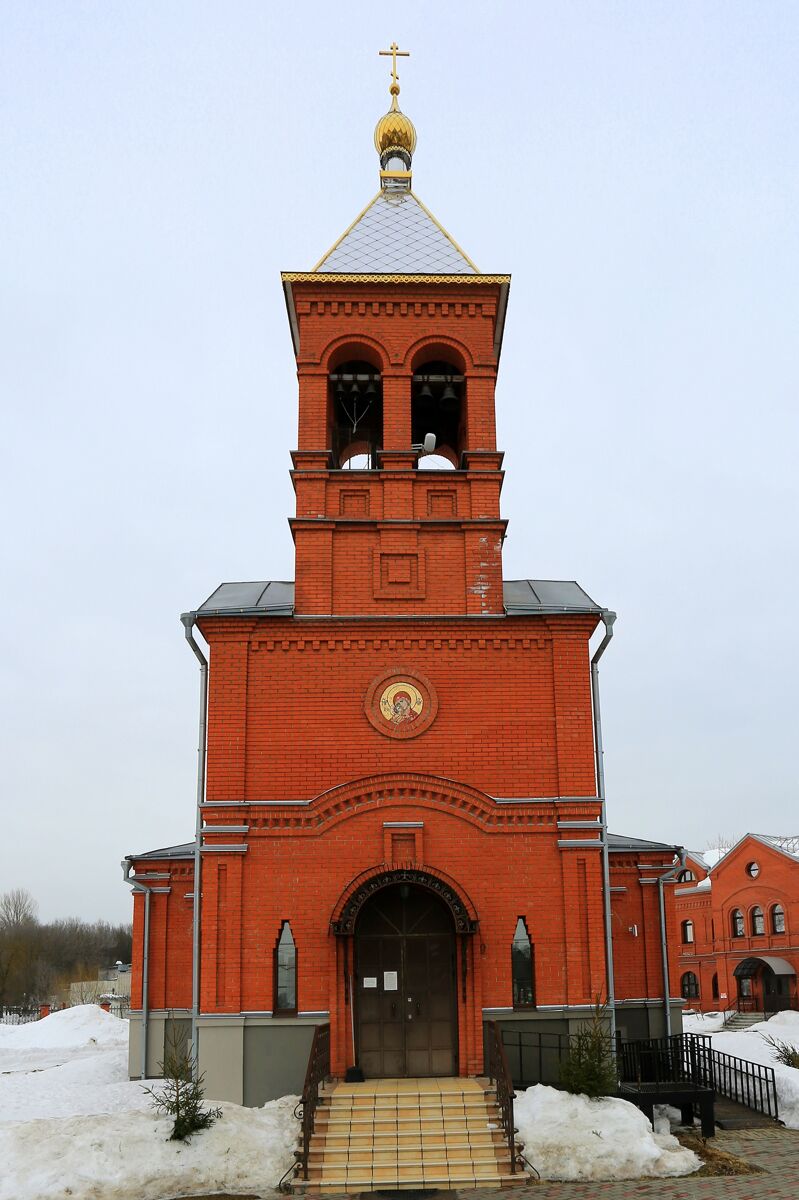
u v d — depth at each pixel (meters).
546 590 21.78
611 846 24.80
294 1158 15.17
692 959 62.38
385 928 18.66
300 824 18.66
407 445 20.92
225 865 18.47
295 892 18.39
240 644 19.52
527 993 18.19
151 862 24.69
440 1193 14.26
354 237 22.50
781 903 56.12
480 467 20.81
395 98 25.22
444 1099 16.41
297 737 19.16
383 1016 18.25
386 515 20.47
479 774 19.11
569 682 19.52
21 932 109.94
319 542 20.17
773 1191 13.91
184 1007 23.92
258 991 17.89
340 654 19.58
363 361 22.28
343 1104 16.25
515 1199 13.76
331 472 20.58
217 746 18.98
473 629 19.70
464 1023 17.92
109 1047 36.97
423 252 22.22
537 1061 17.81
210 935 18.08
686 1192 13.94
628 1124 15.80
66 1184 14.21
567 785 18.98
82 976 122.12
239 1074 17.48
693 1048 20.39
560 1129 15.62
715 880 61.03
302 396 21.12
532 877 18.64
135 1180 14.38
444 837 18.73
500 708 19.42
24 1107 20.47
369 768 19.08
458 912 17.78
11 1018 67.75
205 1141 15.27
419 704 19.39
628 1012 24.00
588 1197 13.74
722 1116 20.38
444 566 20.31
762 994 55.62
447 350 21.66
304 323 21.44
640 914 24.61
